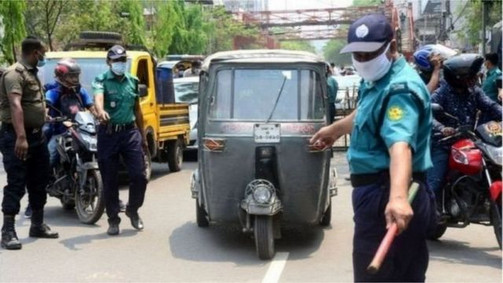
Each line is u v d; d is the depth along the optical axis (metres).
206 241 7.69
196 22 53.47
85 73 11.39
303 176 6.94
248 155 6.91
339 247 7.36
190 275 6.41
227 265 6.73
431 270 6.46
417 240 3.72
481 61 6.97
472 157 6.69
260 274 6.42
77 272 6.54
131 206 8.23
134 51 11.91
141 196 8.20
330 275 6.36
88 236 7.96
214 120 7.05
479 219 6.88
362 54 3.68
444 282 6.10
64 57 11.61
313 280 6.21
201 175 7.24
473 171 6.71
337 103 16.70
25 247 7.45
